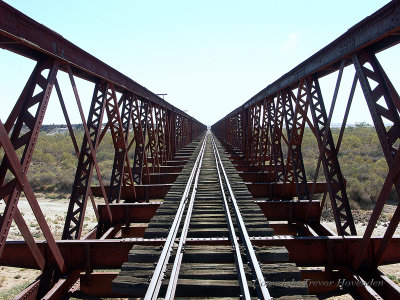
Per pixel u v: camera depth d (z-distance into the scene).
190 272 4.98
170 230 6.47
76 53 6.46
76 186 6.98
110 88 9.05
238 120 28.45
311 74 7.92
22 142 4.87
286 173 11.27
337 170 6.96
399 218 4.86
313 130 8.62
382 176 22.72
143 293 4.59
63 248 6.07
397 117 4.86
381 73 5.09
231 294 4.60
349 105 6.12
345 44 5.92
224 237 6.69
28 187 4.94
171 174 14.54
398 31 4.36
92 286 6.06
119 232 8.64
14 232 14.97
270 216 8.97
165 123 20.41
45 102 5.32
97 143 7.93
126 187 10.83
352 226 6.59
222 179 12.91
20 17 4.52
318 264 6.02
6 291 9.27
